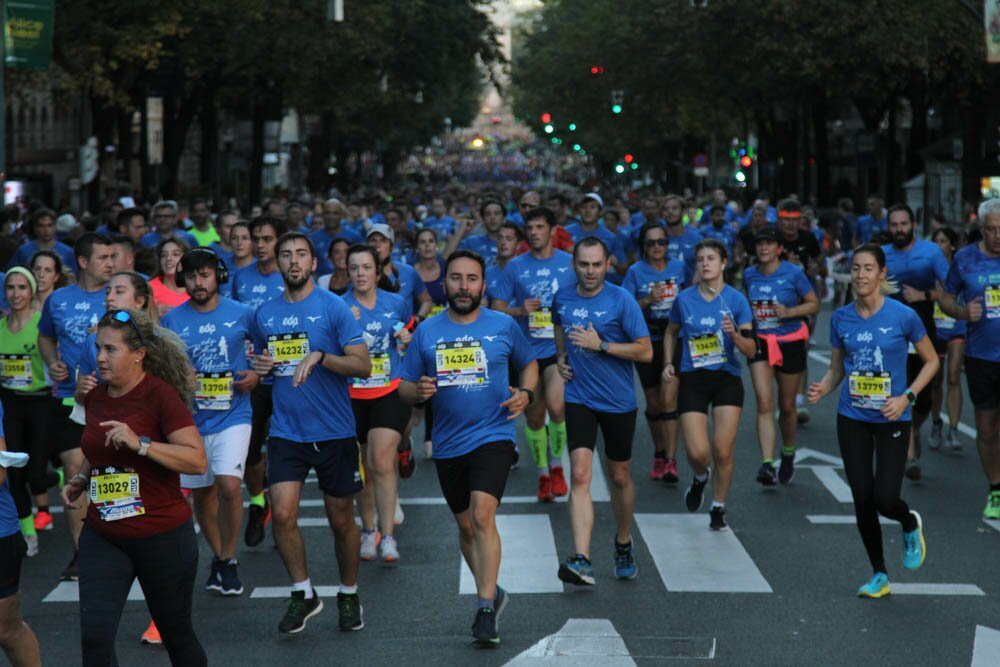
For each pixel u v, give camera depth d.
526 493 14.45
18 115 62.38
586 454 10.73
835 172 81.31
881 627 9.70
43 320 11.79
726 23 47.53
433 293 16.64
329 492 9.76
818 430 18.39
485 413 9.55
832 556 11.77
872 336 10.61
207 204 21.67
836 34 44.19
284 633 9.59
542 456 13.92
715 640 9.38
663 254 15.59
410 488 14.80
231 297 14.29
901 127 68.50
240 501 10.54
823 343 28.23
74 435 11.55
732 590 10.70
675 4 48.25
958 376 16.58
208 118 55.97
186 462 7.39
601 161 119.00
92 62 34.94
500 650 9.17
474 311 9.65
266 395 12.37
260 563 11.77
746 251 20.55
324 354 9.64
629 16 50.69
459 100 113.38
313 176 72.19
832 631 9.60
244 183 69.50
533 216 14.30
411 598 10.55
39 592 10.94
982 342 13.17
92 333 11.23
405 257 23.44
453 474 9.60
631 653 9.09
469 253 9.57
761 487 14.77
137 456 7.41
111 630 7.37
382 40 50.81
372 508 11.87
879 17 43.56
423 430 18.39
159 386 7.51
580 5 67.56
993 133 48.09
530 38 79.00
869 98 51.34
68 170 61.44
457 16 55.69
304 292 10.07
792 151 60.06
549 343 14.16
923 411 14.83
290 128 84.44
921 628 9.67
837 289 33.38
